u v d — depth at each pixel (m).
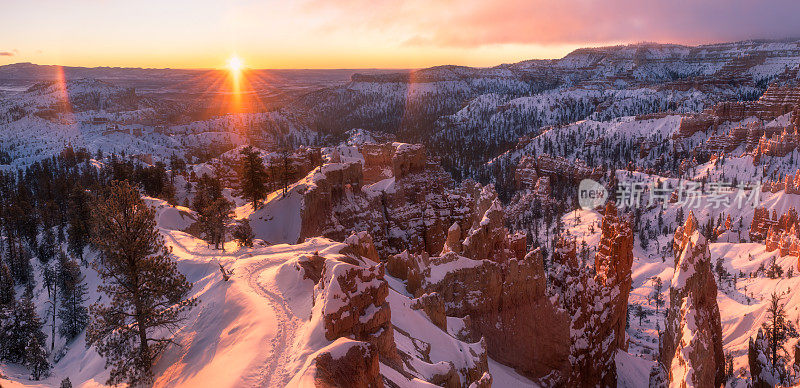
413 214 105.25
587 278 66.81
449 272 55.53
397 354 35.06
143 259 40.91
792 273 137.62
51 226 123.00
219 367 33.59
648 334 126.00
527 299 57.47
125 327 39.94
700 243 54.97
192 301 43.31
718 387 57.00
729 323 108.81
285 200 98.31
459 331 49.91
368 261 54.12
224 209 77.69
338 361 27.91
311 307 39.06
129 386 36.38
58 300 76.38
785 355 60.22
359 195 102.25
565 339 58.06
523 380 55.34
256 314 39.59
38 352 52.19
